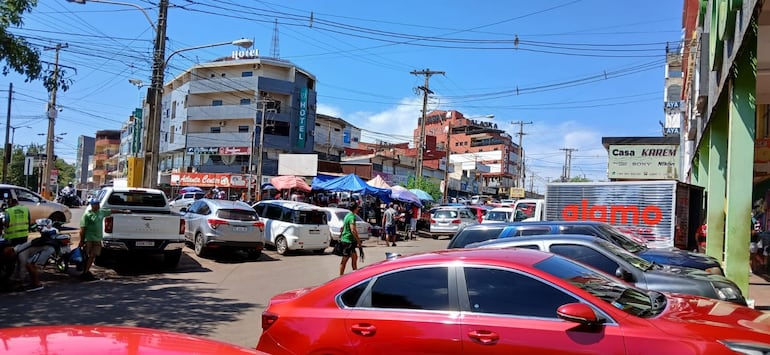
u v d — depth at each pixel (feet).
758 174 53.72
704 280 22.13
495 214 79.82
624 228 46.09
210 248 49.65
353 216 40.50
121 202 44.21
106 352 6.33
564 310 12.00
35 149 261.03
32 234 59.72
